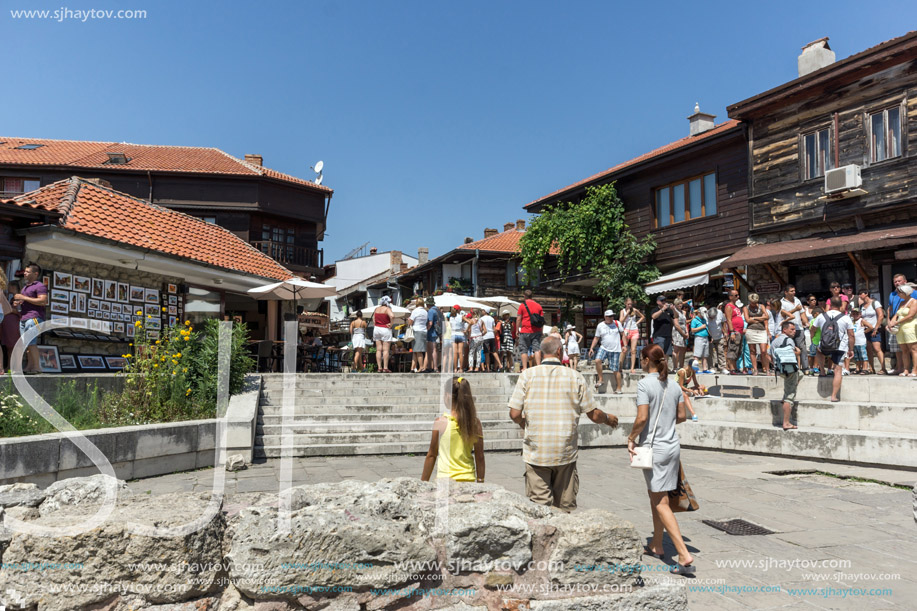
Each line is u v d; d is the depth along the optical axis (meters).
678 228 20.14
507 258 30.86
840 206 15.11
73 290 12.38
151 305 14.71
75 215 13.02
